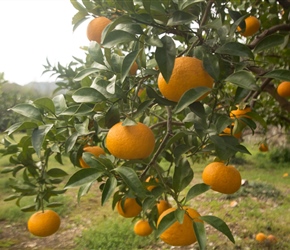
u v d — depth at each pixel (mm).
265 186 2217
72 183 386
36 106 499
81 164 583
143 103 416
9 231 1640
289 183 2420
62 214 1869
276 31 653
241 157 3369
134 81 456
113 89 384
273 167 3111
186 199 429
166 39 349
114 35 364
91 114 448
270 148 3510
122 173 372
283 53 960
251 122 509
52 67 782
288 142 3143
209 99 568
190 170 462
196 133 450
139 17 362
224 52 376
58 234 1617
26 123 472
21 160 660
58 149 559
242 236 1494
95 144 652
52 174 658
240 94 442
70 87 777
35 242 1526
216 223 375
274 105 1315
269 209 1843
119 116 412
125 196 492
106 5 484
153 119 758
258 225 1587
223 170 473
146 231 639
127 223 1628
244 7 888
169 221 377
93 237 1499
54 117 521
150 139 380
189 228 390
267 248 1362
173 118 679
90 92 412
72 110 462
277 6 913
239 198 2049
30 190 652
